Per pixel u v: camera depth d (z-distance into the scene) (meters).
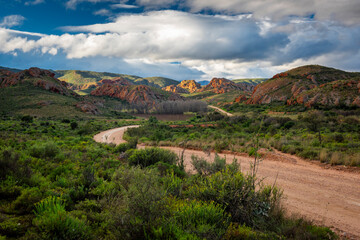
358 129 24.36
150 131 42.38
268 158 12.45
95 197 5.12
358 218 5.08
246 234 3.43
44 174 6.89
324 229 4.16
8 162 5.83
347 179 8.12
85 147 15.45
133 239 3.08
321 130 25.27
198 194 4.64
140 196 3.55
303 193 6.82
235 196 4.23
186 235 2.97
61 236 3.01
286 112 77.75
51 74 177.75
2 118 67.44
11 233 3.09
